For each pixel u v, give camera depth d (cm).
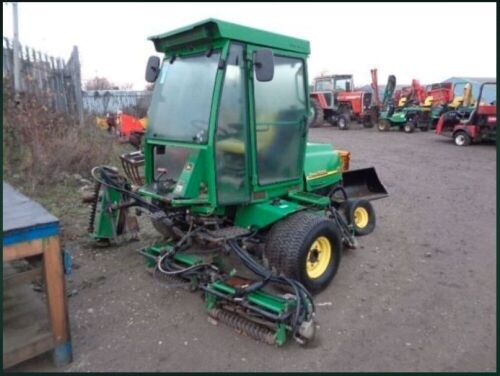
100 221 444
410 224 590
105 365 285
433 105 1817
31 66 851
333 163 505
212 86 339
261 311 307
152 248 402
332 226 387
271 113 382
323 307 362
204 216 356
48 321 289
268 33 366
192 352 300
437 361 292
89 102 1594
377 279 416
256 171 374
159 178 384
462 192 778
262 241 387
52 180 673
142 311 352
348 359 293
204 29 333
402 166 1044
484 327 334
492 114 1344
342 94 2134
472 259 469
